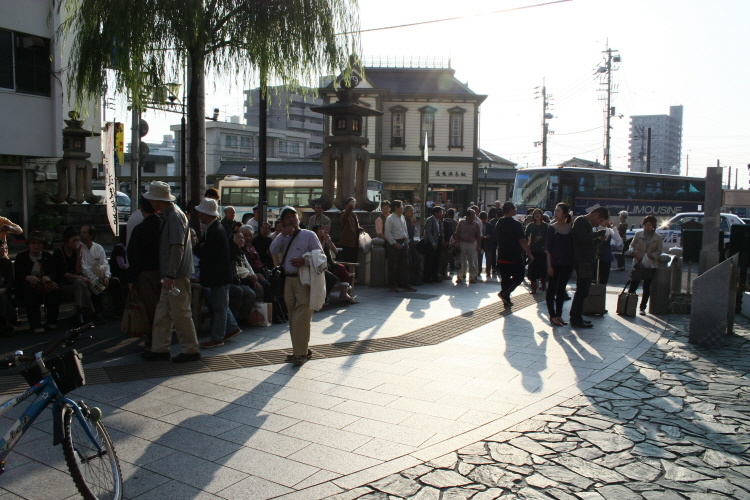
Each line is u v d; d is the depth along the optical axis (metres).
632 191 28.03
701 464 3.98
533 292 12.02
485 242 14.34
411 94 40.69
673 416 4.91
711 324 7.49
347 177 13.53
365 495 3.50
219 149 65.69
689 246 10.20
